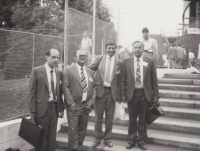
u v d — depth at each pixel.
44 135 3.99
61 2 19.92
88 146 4.78
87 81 4.50
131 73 4.48
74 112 4.39
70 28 6.66
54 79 4.33
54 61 4.24
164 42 15.56
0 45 6.31
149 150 4.49
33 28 17.11
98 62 4.80
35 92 4.25
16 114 5.57
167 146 4.64
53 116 4.34
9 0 18.73
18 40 6.72
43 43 7.53
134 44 4.48
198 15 18.48
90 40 7.93
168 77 8.09
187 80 7.35
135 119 4.60
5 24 19.48
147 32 6.86
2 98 5.75
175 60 9.89
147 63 4.48
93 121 5.82
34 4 18.48
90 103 4.49
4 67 6.24
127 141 4.97
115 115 5.19
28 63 6.91
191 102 5.94
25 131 4.23
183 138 4.67
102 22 8.99
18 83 6.39
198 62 9.84
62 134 5.47
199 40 9.90
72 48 6.83
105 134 4.75
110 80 4.59
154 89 4.53
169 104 6.11
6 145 4.46
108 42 4.63
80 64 4.52
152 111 4.57
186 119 5.45
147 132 5.04
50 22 16.94
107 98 4.59
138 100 4.49
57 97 4.36
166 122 5.19
